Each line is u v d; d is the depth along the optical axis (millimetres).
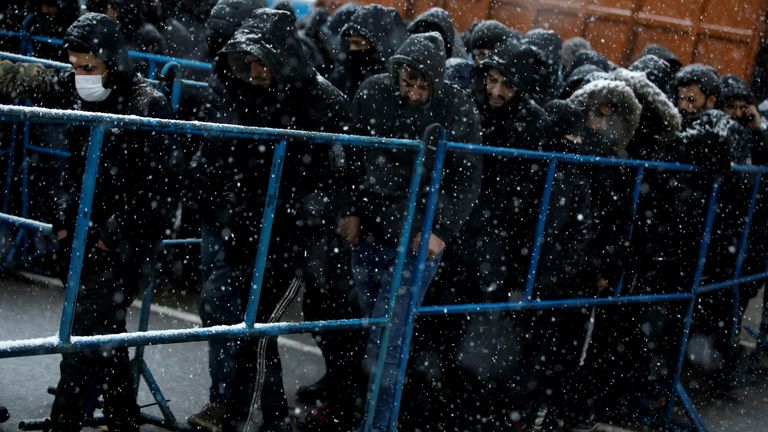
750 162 5477
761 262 6051
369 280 3719
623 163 4270
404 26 4680
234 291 3584
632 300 4527
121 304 3320
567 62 7672
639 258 4773
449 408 4289
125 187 3217
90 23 3186
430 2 10305
